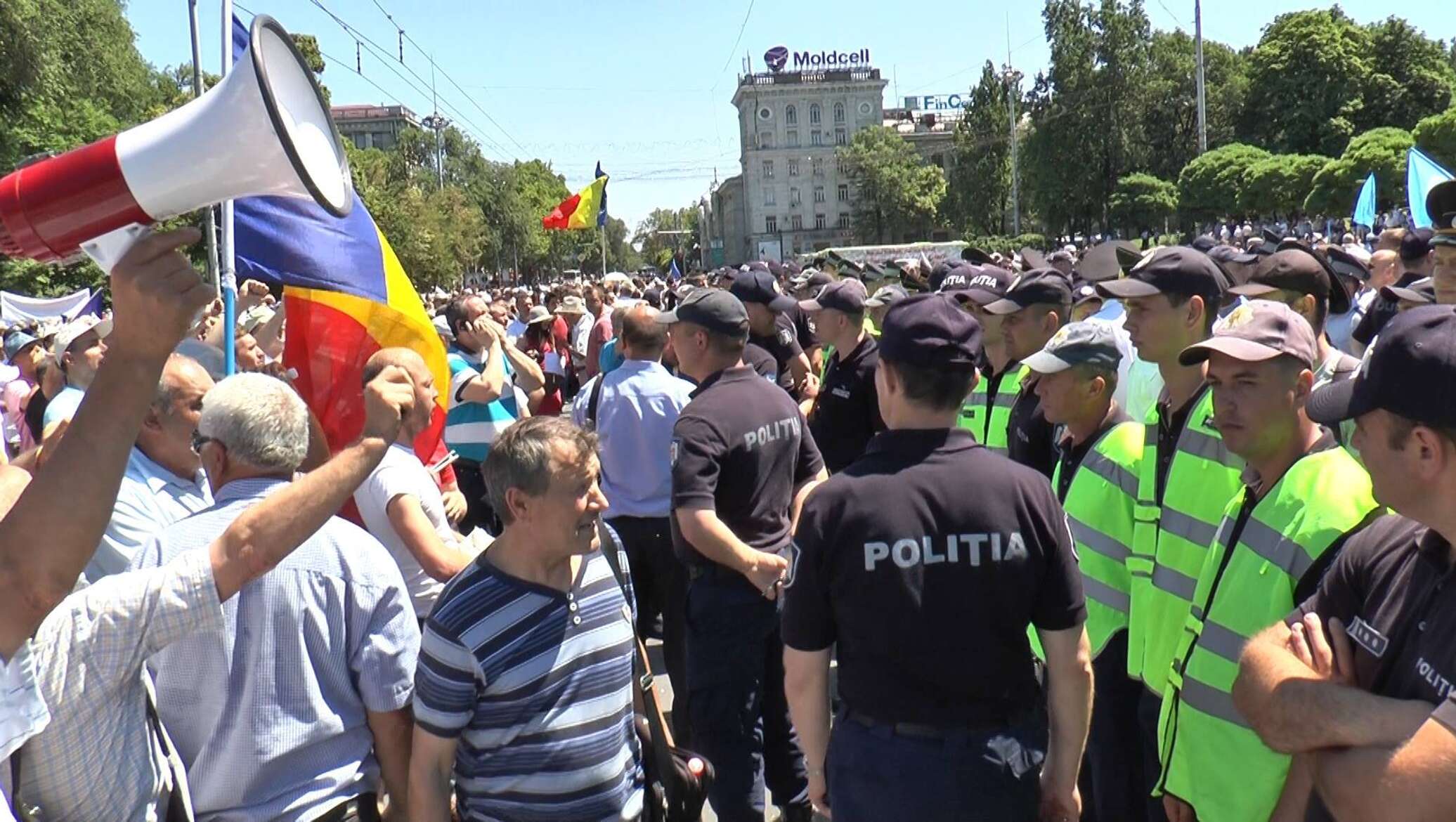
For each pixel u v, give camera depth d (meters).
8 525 1.34
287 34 1.42
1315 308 3.99
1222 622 2.79
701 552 3.85
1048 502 2.61
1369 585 2.02
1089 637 3.63
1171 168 58.91
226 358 4.15
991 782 2.50
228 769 2.38
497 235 62.12
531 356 11.38
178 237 1.37
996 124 72.88
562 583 2.59
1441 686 1.75
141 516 3.14
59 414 4.82
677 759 2.85
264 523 2.03
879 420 6.25
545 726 2.53
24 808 1.90
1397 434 1.73
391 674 2.56
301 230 4.30
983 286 5.69
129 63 40.69
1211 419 3.20
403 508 3.42
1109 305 6.23
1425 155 8.66
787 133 108.19
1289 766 2.63
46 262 1.39
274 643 2.41
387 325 4.48
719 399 3.99
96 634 1.96
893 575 2.53
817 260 20.92
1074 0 59.25
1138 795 3.57
